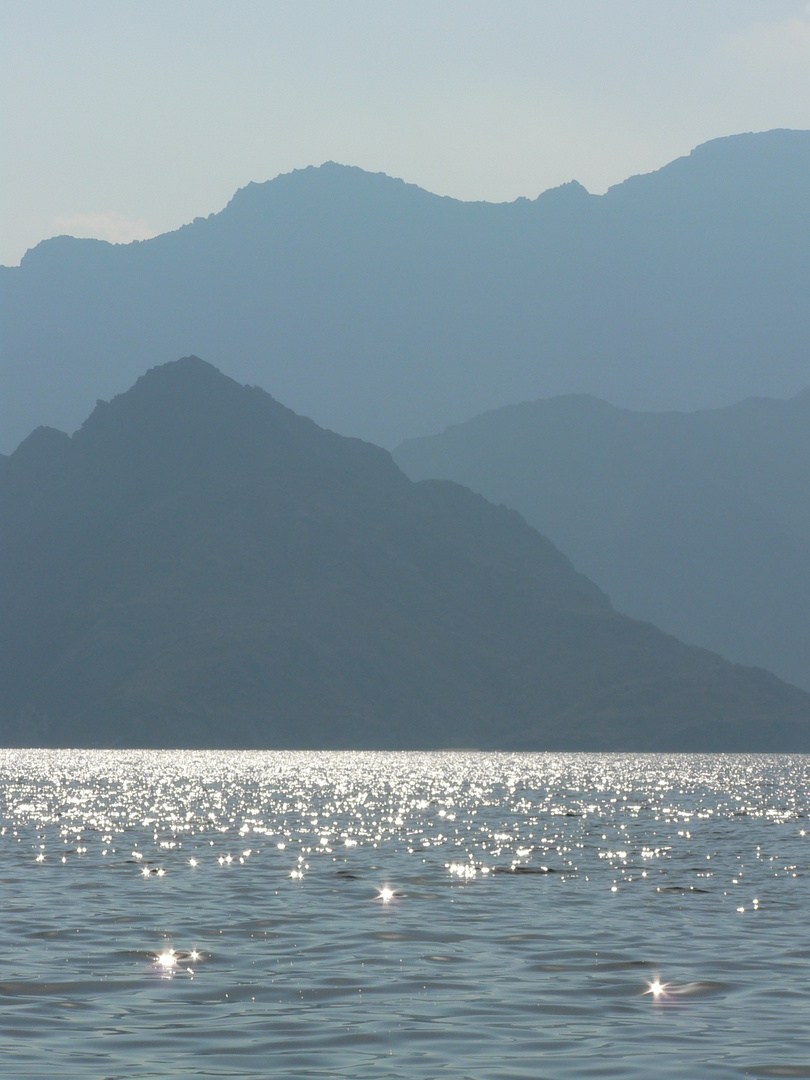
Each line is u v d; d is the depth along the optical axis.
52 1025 63.09
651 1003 69.50
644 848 167.00
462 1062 56.84
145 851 158.25
